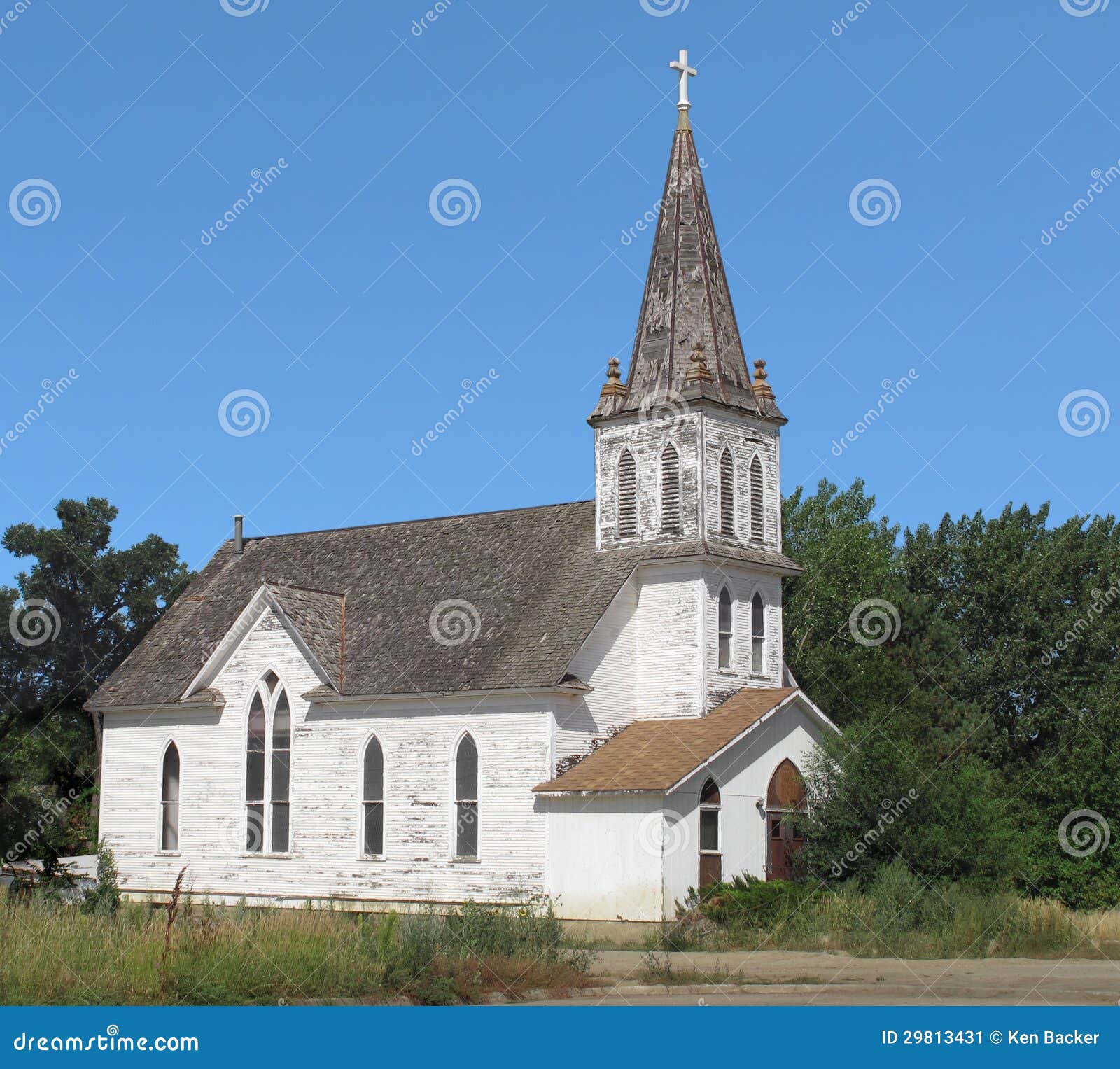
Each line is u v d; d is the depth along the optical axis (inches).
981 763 1897.1
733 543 1909.4
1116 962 1347.2
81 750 2637.8
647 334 1990.7
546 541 2032.5
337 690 1947.6
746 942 1512.1
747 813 1764.3
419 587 2076.8
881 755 1684.3
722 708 1840.6
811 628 2571.4
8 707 2536.9
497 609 1946.4
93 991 1032.8
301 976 1099.3
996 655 2466.8
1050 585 2568.9
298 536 2369.6
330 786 1958.7
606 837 1692.9
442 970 1139.9
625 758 1753.2
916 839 1612.9
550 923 1353.3
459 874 1814.7
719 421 1911.9
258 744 2047.2
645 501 1923.0
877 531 2861.7
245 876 2016.5
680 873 1658.5
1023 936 1440.7
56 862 1951.3
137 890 2121.1
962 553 2691.9
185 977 1059.9
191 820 2090.3
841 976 1244.5
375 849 1910.7
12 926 1148.5
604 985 1190.3
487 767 1814.7
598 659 1845.5
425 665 1913.1
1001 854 1617.9
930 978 1226.0
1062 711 2384.4
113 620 2684.5
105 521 2706.7
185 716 2124.8
